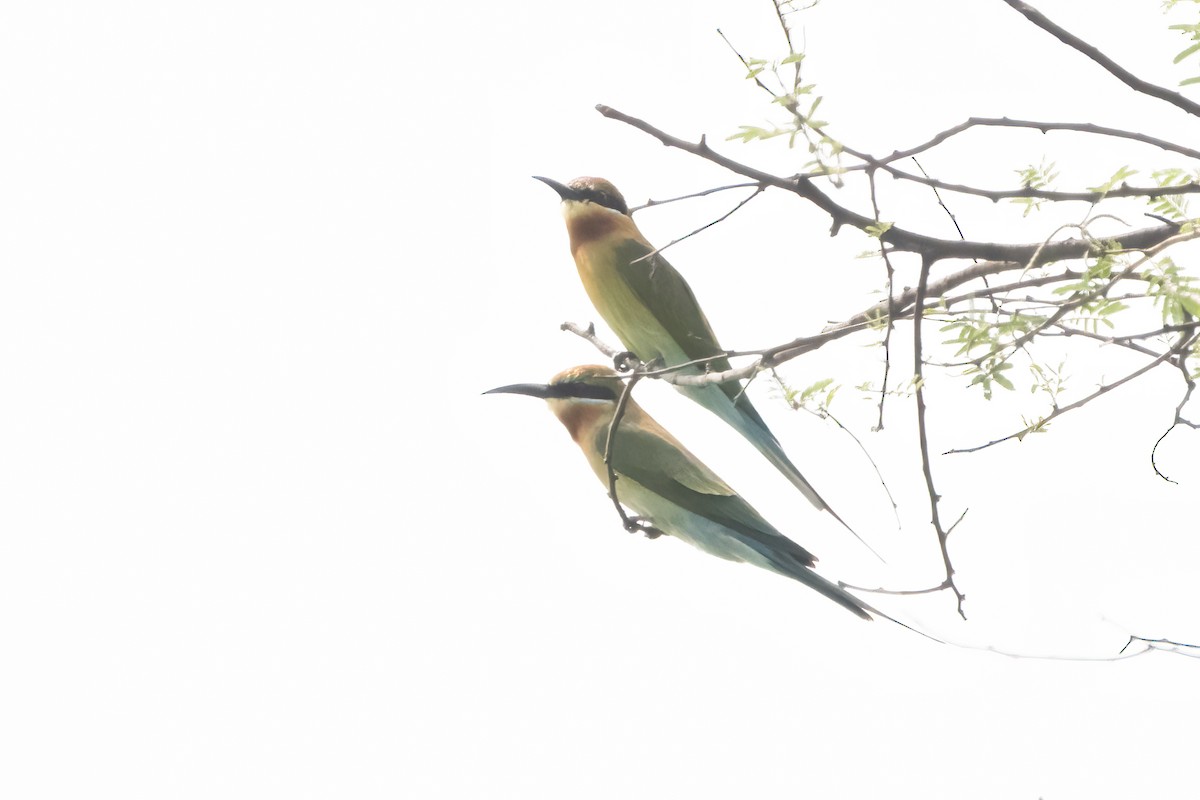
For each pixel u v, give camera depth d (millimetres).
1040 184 6395
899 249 6004
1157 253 5543
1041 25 6410
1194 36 6320
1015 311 5891
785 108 5520
